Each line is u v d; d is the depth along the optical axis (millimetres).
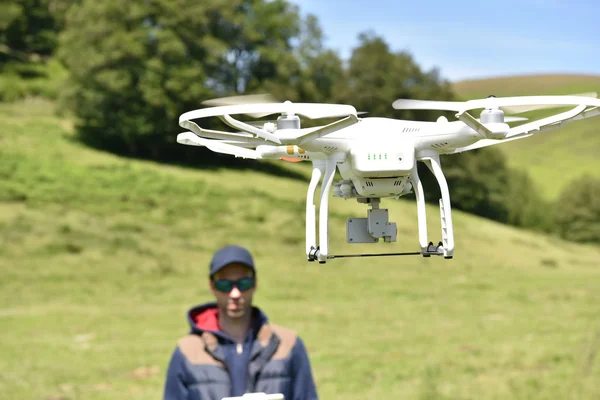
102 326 27547
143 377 18594
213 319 5090
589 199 96625
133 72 77375
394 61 81375
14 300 33062
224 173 77188
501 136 4055
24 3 106250
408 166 4336
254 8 92875
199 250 48688
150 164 75250
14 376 18172
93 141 78750
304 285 40719
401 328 27719
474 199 86125
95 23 78750
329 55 92438
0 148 66688
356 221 4715
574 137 155000
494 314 31875
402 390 16438
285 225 58562
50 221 48719
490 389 15812
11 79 93500
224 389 4816
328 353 22031
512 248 65438
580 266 63188
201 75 80500
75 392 16578
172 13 78938
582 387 15484
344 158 4449
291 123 4023
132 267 41594
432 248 4395
